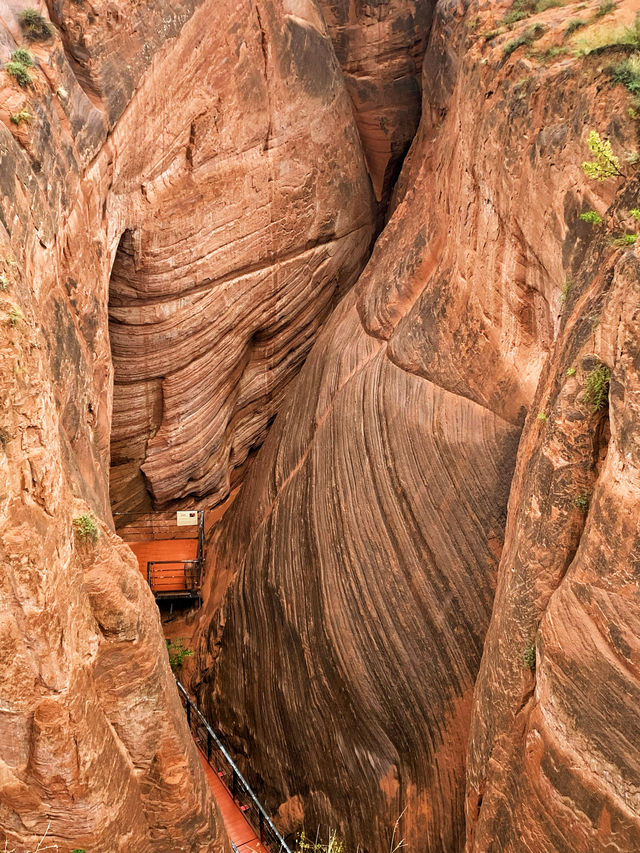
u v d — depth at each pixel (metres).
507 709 9.43
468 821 10.29
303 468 15.05
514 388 12.09
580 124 10.43
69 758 8.76
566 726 8.40
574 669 8.34
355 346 15.54
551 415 8.95
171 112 13.81
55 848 9.24
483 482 11.95
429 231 14.91
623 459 7.91
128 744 9.73
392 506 12.86
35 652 8.41
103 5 11.63
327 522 13.80
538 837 8.80
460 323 13.18
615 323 8.08
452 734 11.45
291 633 13.75
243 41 14.91
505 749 9.43
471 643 11.55
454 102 14.95
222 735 14.48
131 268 14.38
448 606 11.84
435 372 13.33
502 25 13.12
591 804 8.18
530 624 9.16
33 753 8.72
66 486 9.24
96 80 11.76
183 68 13.80
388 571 12.59
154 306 14.92
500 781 9.46
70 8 11.35
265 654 14.15
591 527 8.30
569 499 8.75
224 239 15.50
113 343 15.06
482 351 12.69
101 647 9.34
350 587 13.02
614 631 8.01
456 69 15.39
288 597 14.01
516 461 11.16
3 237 8.24
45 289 9.87
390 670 12.20
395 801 11.78
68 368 10.34
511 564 9.63
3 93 9.62
